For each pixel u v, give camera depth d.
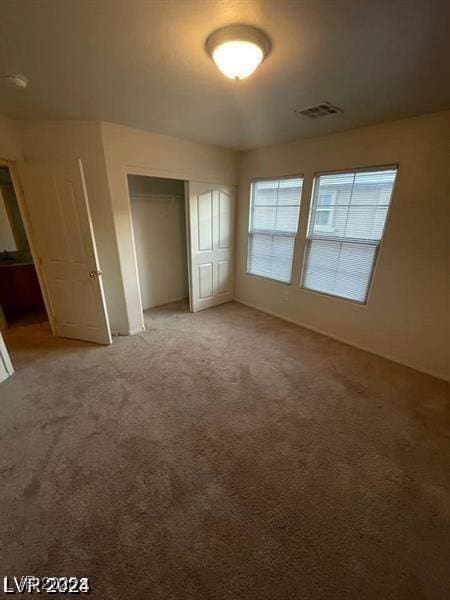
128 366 2.64
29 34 1.29
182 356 2.83
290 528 1.31
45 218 2.69
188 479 1.54
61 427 1.89
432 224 2.34
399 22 1.20
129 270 3.13
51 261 2.86
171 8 1.14
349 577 1.14
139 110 2.26
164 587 1.10
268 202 3.67
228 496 1.45
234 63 1.37
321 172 2.98
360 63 1.53
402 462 1.67
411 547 1.25
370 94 1.91
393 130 2.40
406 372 2.61
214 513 1.37
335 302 3.20
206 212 3.72
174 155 3.13
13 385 2.34
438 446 1.79
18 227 4.04
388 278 2.70
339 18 1.18
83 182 2.49
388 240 2.62
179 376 2.49
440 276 2.38
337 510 1.40
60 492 1.46
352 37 1.31
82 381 2.40
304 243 3.34
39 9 1.13
